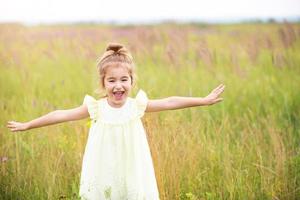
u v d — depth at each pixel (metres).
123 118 3.88
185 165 4.80
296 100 7.24
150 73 9.30
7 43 14.19
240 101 7.39
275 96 7.48
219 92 3.90
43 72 10.24
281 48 11.74
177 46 11.56
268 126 5.83
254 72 9.62
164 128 5.05
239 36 16.41
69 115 3.90
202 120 6.12
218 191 4.55
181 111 6.25
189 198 4.45
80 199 3.88
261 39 12.38
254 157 5.11
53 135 5.50
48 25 26.09
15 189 4.64
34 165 5.06
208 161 5.01
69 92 8.03
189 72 9.11
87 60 10.70
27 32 17.94
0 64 10.62
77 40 13.70
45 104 6.83
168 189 4.49
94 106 3.89
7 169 4.91
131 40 13.16
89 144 3.90
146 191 3.89
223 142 5.32
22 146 5.40
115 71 3.79
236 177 4.61
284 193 4.59
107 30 18.83
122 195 3.89
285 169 4.82
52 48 12.84
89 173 3.86
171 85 8.18
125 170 3.89
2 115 6.37
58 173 4.77
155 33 12.52
